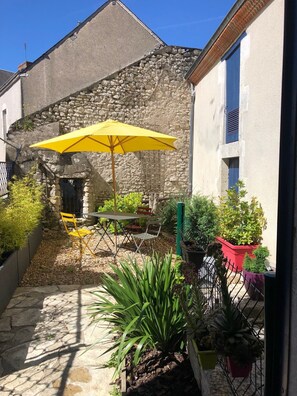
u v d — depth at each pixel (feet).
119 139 21.57
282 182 2.85
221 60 22.99
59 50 34.42
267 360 3.02
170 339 9.50
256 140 16.99
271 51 15.35
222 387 6.94
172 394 7.89
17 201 18.95
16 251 16.15
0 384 8.65
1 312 12.91
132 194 30.81
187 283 10.11
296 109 2.69
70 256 21.67
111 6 36.35
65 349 10.34
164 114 33.09
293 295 2.75
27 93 33.32
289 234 2.78
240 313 7.16
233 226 16.85
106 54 36.17
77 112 31.30
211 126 25.77
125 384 8.30
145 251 23.06
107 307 10.07
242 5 16.71
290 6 2.72
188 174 33.50
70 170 27.86
